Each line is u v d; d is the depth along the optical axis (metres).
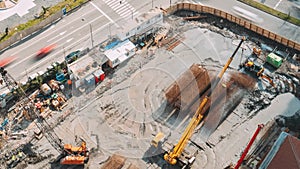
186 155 54.53
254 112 59.97
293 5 76.06
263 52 68.25
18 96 60.44
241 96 61.66
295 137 53.75
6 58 66.19
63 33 70.50
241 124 58.53
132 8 75.62
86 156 54.31
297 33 71.00
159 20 70.81
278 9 75.31
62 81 62.72
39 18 72.75
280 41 68.94
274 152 51.94
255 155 54.94
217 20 73.75
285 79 64.31
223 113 59.56
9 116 58.97
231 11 75.31
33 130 57.41
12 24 71.56
